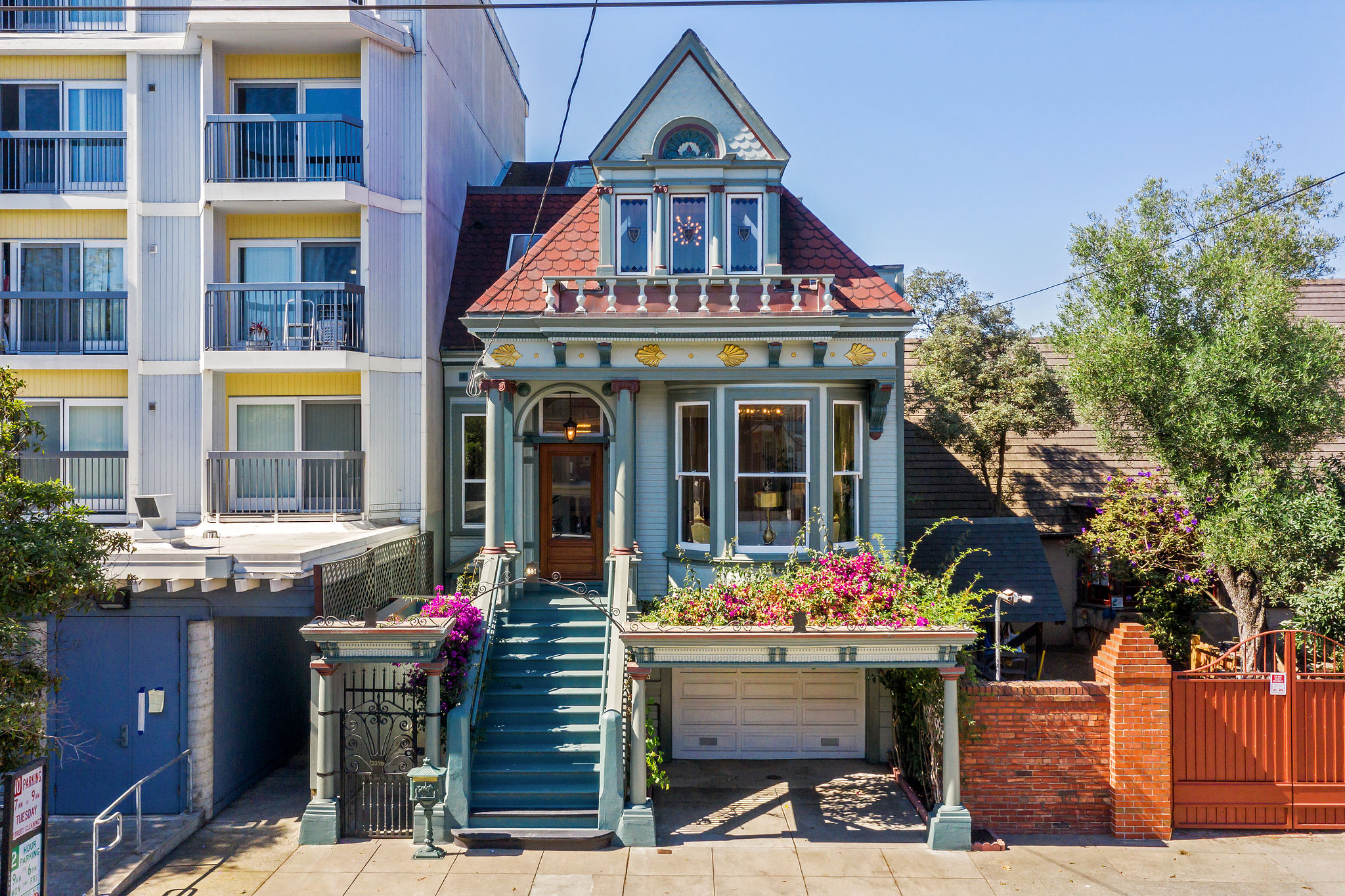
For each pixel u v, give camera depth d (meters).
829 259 13.31
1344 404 12.23
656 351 12.87
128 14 15.14
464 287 16.64
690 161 12.87
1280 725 10.22
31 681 8.59
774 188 12.92
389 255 15.09
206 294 14.59
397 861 9.55
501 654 12.17
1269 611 17.12
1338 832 10.14
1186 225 13.90
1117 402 13.47
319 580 10.92
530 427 14.73
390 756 10.52
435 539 15.60
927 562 15.29
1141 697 10.07
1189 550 13.34
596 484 15.09
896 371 13.28
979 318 18.36
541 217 17.70
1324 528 11.27
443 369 16.14
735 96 12.98
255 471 15.18
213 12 14.34
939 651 9.84
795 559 12.16
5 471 8.81
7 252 15.61
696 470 13.36
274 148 15.02
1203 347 12.41
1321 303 19.81
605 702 11.00
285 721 13.45
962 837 9.76
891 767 12.49
